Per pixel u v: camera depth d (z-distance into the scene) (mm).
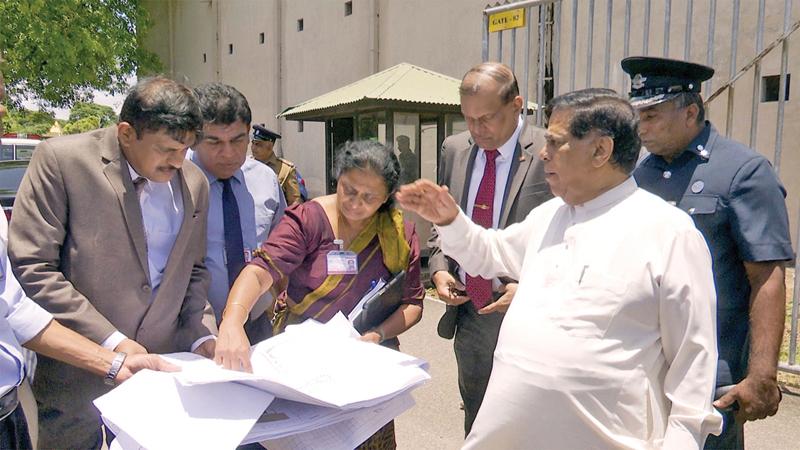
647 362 1500
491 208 2500
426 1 9898
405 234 2105
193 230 1966
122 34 13594
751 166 1911
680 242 1480
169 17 18359
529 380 1547
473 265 1995
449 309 2617
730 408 1895
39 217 1738
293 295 2045
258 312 2270
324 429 1558
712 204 1938
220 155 2275
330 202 2061
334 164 1994
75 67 12508
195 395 1476
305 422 1462
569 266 1571
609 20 4160
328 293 2002
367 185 1878
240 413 1411
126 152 1803
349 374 1584
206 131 2223
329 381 1540
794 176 6086
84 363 1635
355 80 11555
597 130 1511
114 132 1840
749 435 3221
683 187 2014
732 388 1875
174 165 1745
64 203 1766
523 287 1686
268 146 5797
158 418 1398
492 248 1965
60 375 1919
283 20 13594
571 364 1490
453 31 9445
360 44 11328
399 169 1981
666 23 3939
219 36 16047
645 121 1997
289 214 2010
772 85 6195
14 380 1601
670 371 1496
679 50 6391
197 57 17266
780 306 1857
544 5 4473
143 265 1859
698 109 2004
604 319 1476
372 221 2051
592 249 1538
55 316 1711
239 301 1793
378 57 11031
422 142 7062
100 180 1771
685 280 1454
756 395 1828
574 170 1558
